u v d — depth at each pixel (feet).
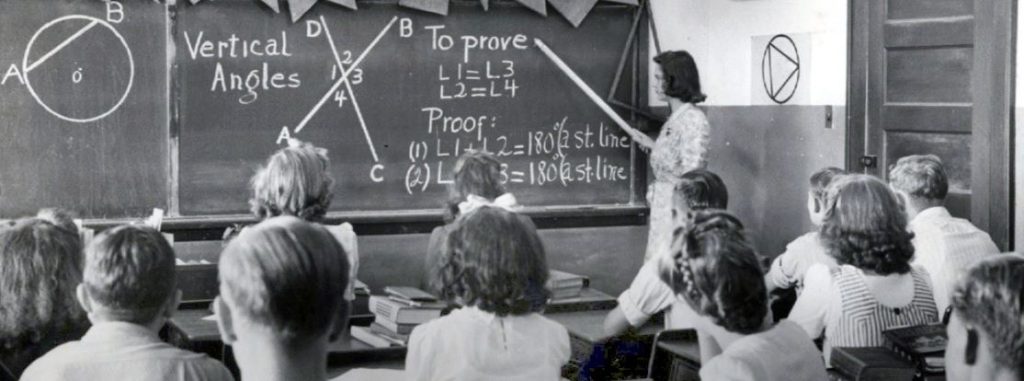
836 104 19.60
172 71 19.21
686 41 22.27
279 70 19.81
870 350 9.80
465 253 9.11
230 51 19.49
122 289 7.95
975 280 6.98
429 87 20.74
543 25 21.38
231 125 19.62
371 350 12.82
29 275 9.75
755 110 21.42
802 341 8.18
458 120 20.99
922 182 14.28
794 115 20.52
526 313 9.31
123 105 19.01
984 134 16.92
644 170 22.27
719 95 22.25
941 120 17.69
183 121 19.35
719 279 7.84
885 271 10.88
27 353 10.01
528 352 9.21
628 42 21.81
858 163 19.15
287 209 13.35
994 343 6.87
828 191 11.58
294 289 6.04
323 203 13.57
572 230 21.85
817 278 11.10
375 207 20.61
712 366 7.98
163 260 8.13
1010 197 16.60
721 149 22.26
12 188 18.54
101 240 8.11
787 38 20.57
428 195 20.90
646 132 22.16
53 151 18.72
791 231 20.70
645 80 22.06
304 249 6.13
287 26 19.79
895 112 18.49
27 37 18.42
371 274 20.63
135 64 19.02
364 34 20.26
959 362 7.42
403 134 20.67
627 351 13.39
